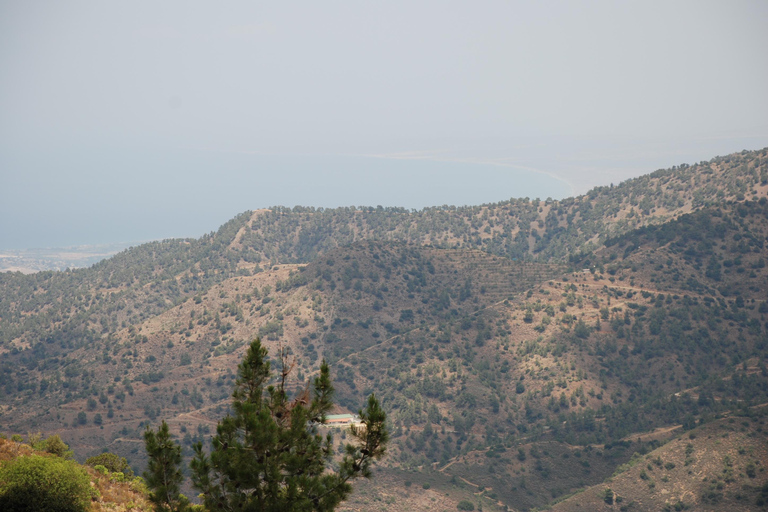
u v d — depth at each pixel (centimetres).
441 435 17550
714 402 17462
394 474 14112
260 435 2823
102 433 18450
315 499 2911
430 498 13125
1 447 4350
